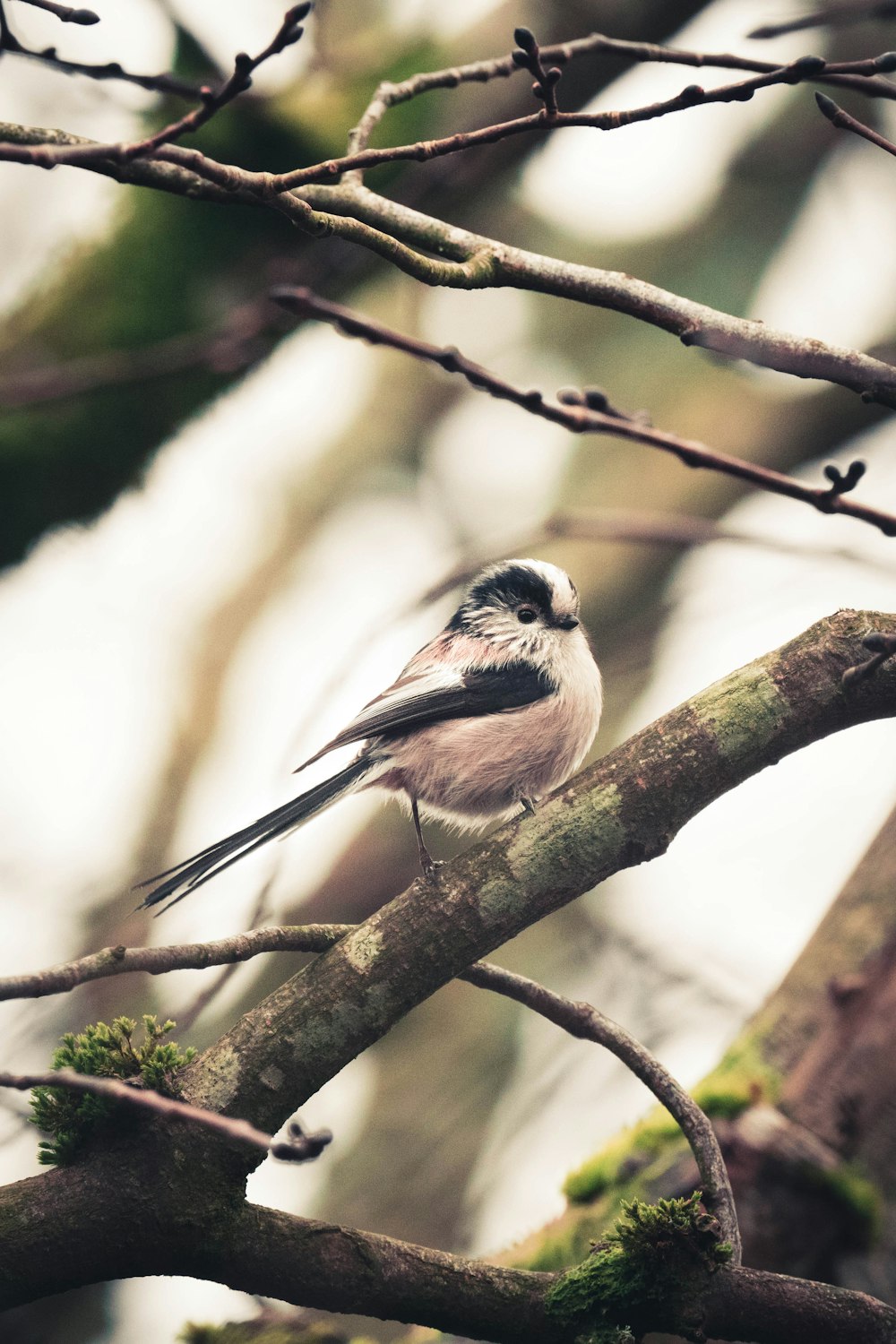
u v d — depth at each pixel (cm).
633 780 634
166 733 1625
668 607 1313
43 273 1059
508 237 1566
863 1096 817
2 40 641
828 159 1548
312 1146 565
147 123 985
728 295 1534
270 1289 594
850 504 597
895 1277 791
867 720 653
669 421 1528
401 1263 600
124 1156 580
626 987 1307
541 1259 782
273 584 1723
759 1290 604
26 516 1040
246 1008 1234
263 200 567
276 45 523
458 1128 1269
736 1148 808
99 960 574
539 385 1659
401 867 1326
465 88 1055
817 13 809
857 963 859
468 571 913
